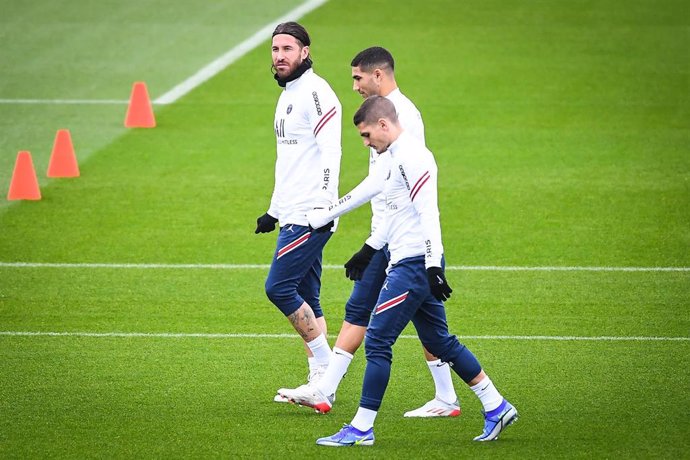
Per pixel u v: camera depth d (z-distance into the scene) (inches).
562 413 1147.3
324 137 1212.5
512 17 3688.5
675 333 1396.4
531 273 1641.2
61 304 1515.7
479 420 1146.0
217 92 2861.7
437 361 1148.5
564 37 3417.8
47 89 2878.9
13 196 2032.5
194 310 1499.8
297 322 1229.1
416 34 3467.0
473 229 1863.9
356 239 1829.5
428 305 1075.3
